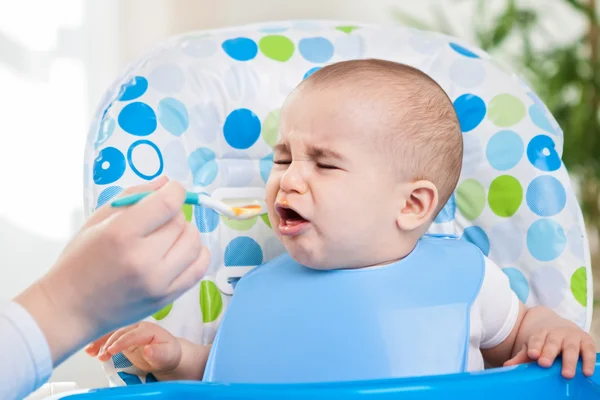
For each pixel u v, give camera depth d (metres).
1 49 1.92
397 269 0.97
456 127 1.05
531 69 2.28
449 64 1.16
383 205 0.96
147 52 1.11
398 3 2.52
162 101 1.06
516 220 1.08
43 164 1.96
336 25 1.20
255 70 1.12
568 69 2.22
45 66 1.96
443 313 0.91
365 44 1.17
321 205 0.93
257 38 1.16
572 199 1.08
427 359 0.87
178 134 1.06
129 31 1.99
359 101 0.95
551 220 1.06
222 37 1.15
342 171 0.94
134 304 0.52
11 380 0.49
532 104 1.14
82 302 0.51
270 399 0.64
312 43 1.16
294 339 0.92
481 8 2.43
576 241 1.06
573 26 2.68
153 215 0.51
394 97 0.97
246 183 1.11
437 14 2.43
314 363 0.89
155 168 1.02
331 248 0.95
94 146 1.02
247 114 1.11
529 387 0.73
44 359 0.50
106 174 1.00
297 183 0.93
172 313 1.03
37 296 0.51
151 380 0.98
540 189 1.07
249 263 1.09
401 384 0.66
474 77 1.15
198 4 2.07
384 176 0.96
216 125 1.10
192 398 0.65
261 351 0.92
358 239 0.95
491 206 1.10
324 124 0.94
